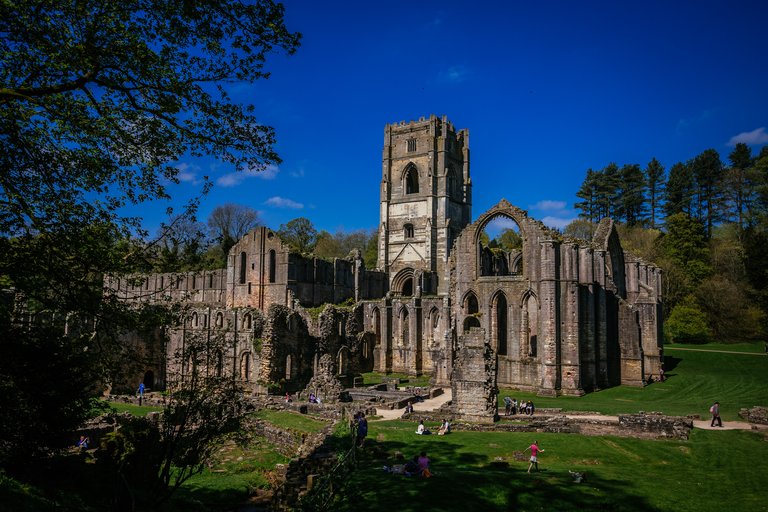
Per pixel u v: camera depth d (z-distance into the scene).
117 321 20.91
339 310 69.50
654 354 67.56
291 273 82.75
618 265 73.81
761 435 34.50
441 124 113.00
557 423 38.66
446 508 20.05
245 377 62.53
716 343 90.19
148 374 64.69
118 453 21.00
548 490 22.75
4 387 17.81
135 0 16.84
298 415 45.28
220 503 26.59
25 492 15.69
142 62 17.20
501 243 141.00
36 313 19.66
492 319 65.00
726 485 24.41
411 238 111.56
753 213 117.19
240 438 23.78
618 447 32.41
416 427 39.22
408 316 83.00
